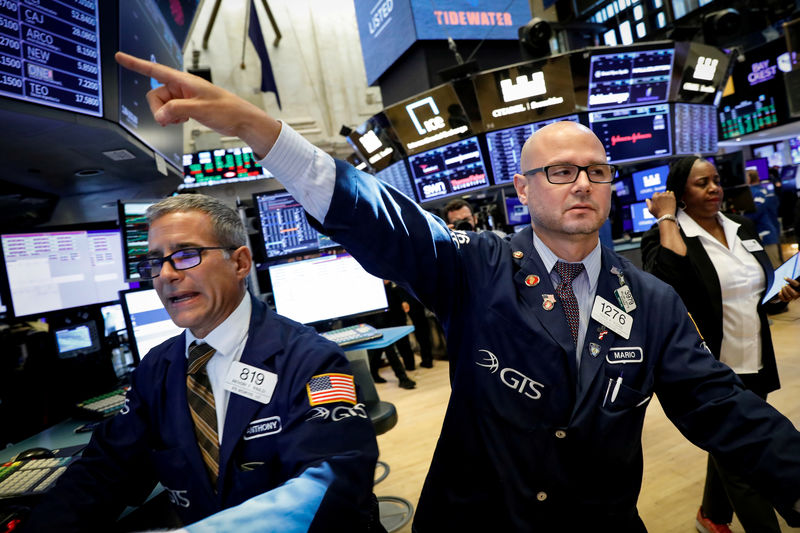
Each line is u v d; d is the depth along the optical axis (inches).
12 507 41.3
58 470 45.4
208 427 35.9
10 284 71.1
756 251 64.5
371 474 32.3
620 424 35.8
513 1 282.2
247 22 328.5
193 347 38.4
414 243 37.3
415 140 230.8
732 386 34.8
